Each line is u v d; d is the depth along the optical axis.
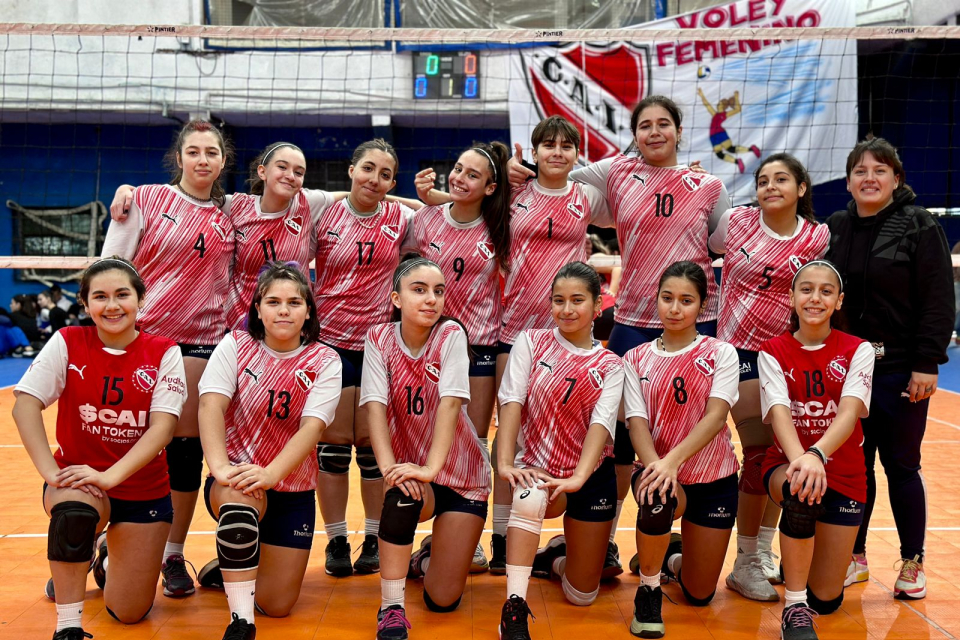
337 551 3.48
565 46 10.96
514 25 11.15
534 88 11.10
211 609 3.05
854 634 2.85
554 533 4.13
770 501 3.44
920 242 3.20
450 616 3.01
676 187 3.54
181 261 3.28
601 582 3.42
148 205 3.29
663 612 3.07
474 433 3.17
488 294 3.63
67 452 2.80
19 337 12.66
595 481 3.05
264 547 2.94
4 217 13.05
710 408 3.00
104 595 2.95
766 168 3.31
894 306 3.25
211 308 3.37
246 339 3.03
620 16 10.96
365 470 3.50
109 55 11.57
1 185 13.00
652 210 3.53
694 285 3.04
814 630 2.74
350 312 3.54
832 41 10.33
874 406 3.27
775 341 3.11
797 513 2.72
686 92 10.69
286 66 11.52
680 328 3.07
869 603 3.17
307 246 3.56
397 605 2.80
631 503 4.61
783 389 3.01
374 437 2.98
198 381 3.28
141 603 2.85
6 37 11.47
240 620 2.63
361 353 3.55
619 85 10.88
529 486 2.86
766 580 3.25
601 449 2.97
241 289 3.51
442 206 3.70
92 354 2.80
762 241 3.38
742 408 3.36
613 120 10.93
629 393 3.13
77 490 2.61
